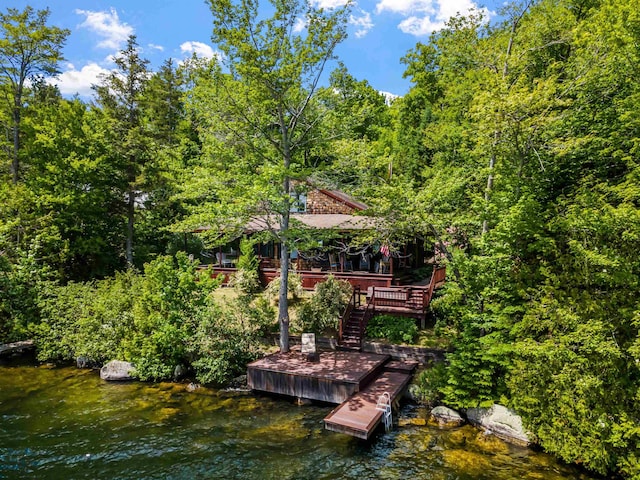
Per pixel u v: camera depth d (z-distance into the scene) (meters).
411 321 17.61
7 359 17.89
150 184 28.02
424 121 32.97
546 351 10.19
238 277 23.06
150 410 12.74
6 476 9.19
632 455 8.95
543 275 11.98
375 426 10.91
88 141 26.31
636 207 11.53
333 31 15.73
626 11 13.12
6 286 18.69
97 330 17.20
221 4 14.44
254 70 14.69
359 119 17.42
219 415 12.39
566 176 14.64
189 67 16.08
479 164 18.06
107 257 28.17
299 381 13.46
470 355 12.04
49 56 26.89
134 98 28.70
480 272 13.03
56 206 25.14
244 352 15.88
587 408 9.59
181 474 9.34
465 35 15.51
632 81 13.59
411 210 13.88
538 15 16.56
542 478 9.25
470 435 11.18
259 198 14.27
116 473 9.37
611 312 10.45
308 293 22.14
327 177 17.42
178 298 16.44
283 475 9.30
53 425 11.71
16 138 26.97
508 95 12.31
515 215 12.09
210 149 17.64
